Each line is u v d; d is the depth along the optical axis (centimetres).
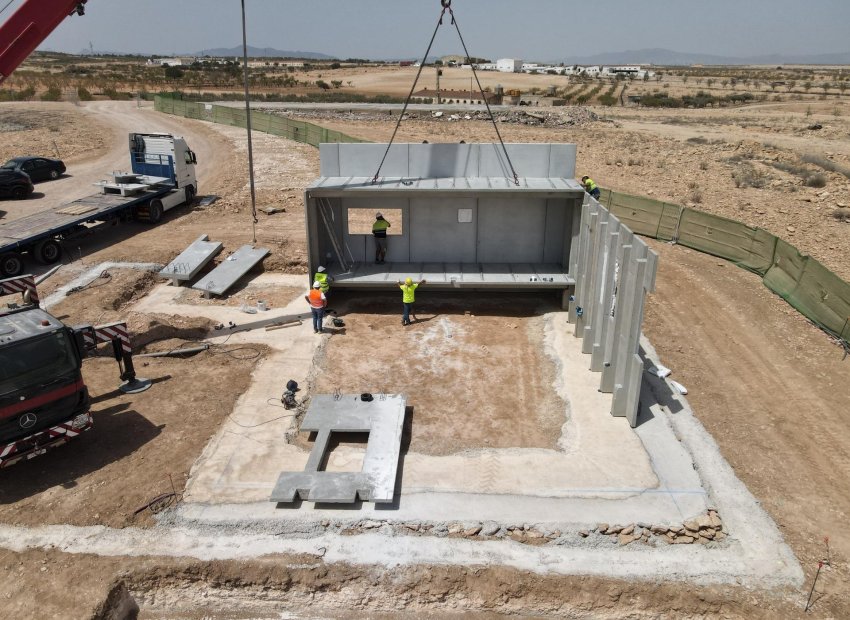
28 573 886
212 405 1282
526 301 1822
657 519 979
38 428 1036
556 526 966
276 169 3447
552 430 1216
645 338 1605
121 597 884
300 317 1698
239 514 991
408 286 1625
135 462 1106
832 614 838
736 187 2980
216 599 900
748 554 928
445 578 891
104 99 6706
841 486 1075
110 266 2008
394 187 1656
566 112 5806
